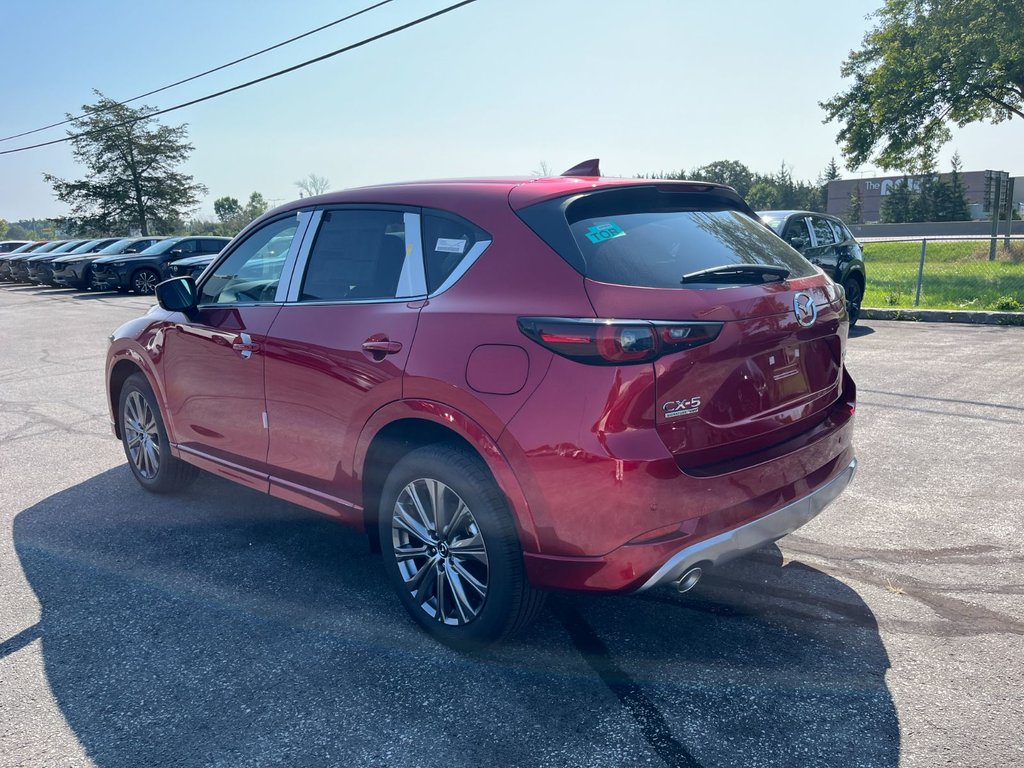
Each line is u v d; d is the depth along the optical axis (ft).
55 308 64.18
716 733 8.84
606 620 11.43
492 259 10.07
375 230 11.73
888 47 92.43
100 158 191.93
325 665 10.45
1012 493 15.62
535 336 9.20
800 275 11.12
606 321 8.80
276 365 12.41
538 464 9.14
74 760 8.64
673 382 8.91
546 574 9.49
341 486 11.83
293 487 12.78
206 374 14.05
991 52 84.28
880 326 38.91
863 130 99.35
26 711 9.57
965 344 32.24
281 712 9.45
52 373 32.71
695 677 9.94
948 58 88.63
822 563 12.96
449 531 10.40
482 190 10.77
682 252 10.05
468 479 9.86
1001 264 73.31
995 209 86.12
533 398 9.16
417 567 11.09
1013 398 22.63
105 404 26.40
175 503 16.69
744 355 9.57
